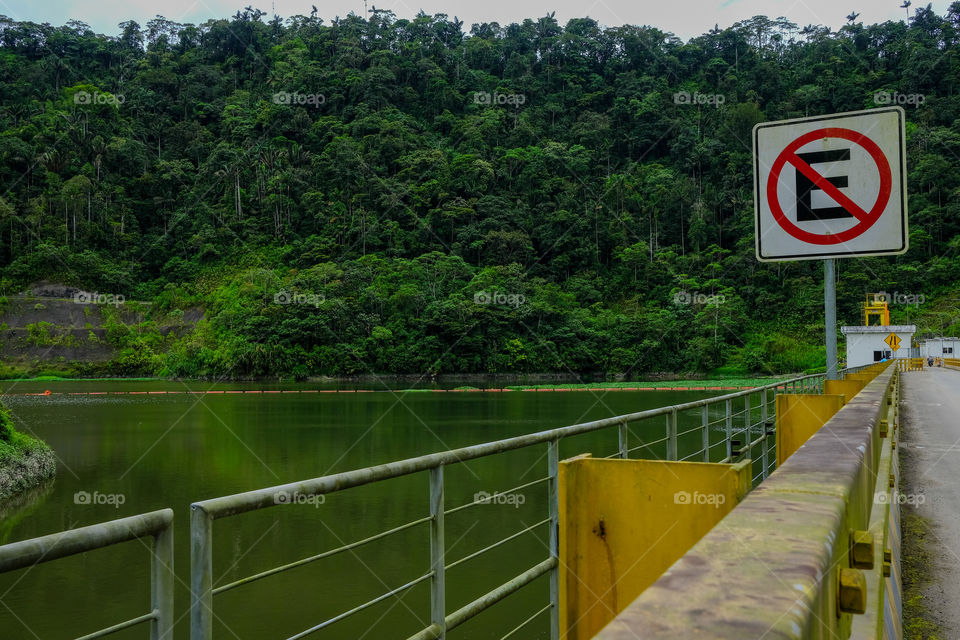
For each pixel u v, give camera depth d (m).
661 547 3.81
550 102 168.75
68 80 163.75
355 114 156.25
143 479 27.30
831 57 157.75
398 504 21.56
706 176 146.12
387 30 184.00
